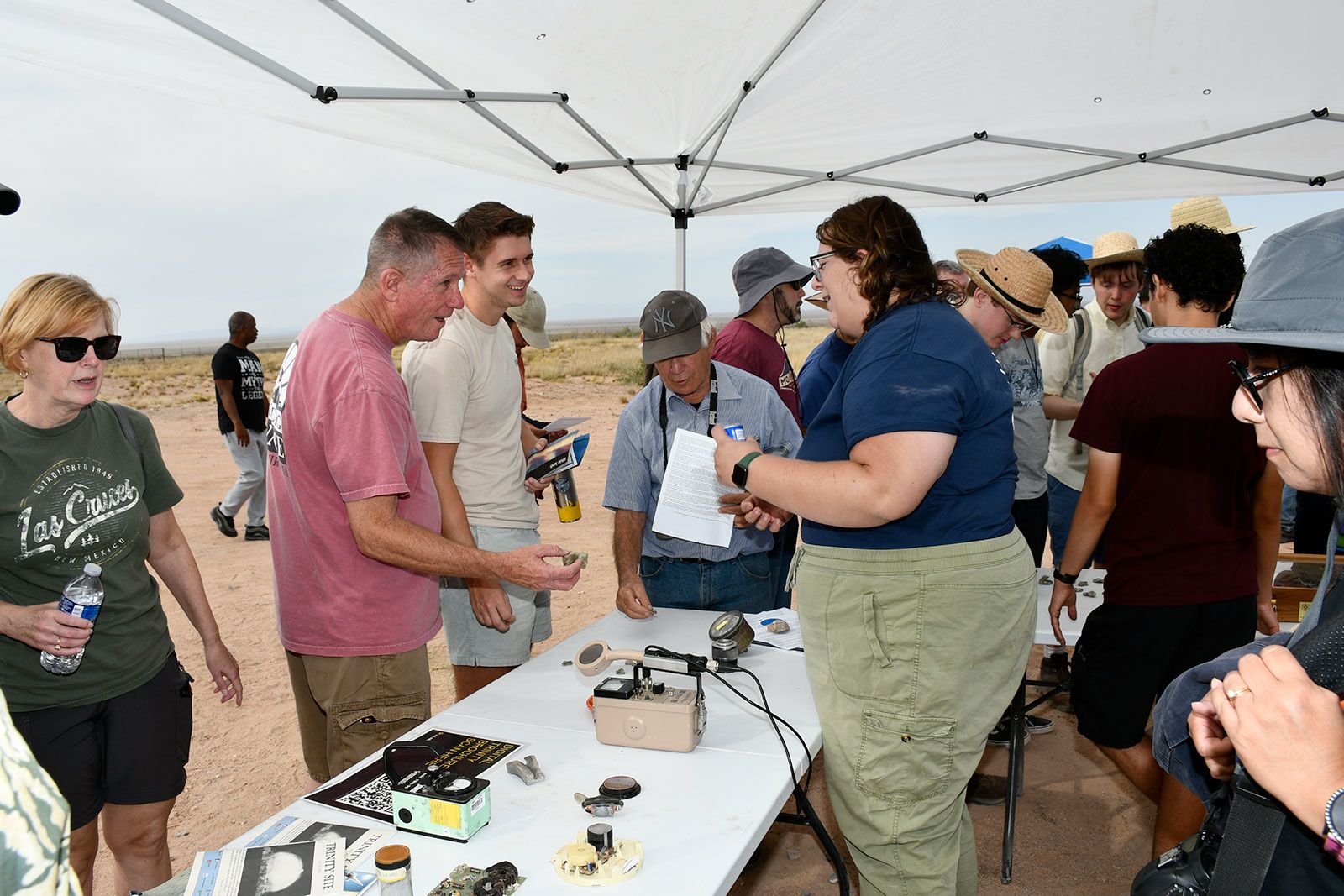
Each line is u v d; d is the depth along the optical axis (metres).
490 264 2.61
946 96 4.06
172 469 12.45
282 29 2.74
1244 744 0.86
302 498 2.09
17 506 1.88
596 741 1.79
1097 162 4.76
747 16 3.27
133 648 2.06
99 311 1.90
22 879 0.57
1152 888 1.07
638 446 2.66
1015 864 2.84
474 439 2.76
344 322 2.08
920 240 1.71
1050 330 2.88
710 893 1.27
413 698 2.22
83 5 2.35
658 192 4.85
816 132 4.41
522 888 1.28
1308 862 0.87
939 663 1.66
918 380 1.55
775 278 3.81
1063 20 3.43
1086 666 2.49
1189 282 2.24
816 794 3.32
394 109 3.32
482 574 1.99
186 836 3.18
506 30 3.08
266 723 4.11
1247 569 2.31
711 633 2.18
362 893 1.27
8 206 1.49
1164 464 2.26
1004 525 1.72
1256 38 3.56
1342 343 0.82
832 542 1.75
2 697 0.62
